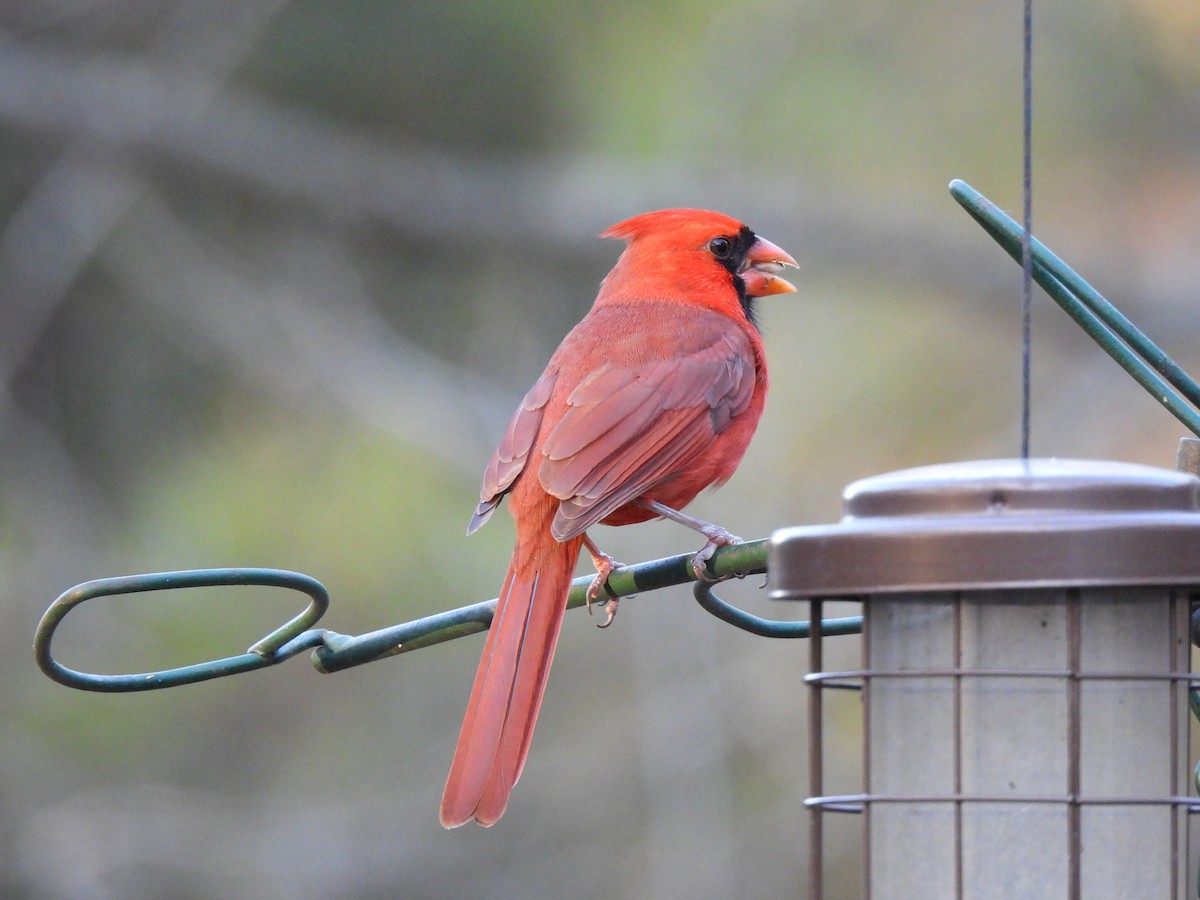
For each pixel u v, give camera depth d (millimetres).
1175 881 4727
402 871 12992
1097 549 4230
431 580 13172
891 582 4344
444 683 13375
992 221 5875
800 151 15570
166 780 12930
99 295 14156
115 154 14422
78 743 12844
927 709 4797
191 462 13828
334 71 14617
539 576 6180
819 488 14703
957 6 15477
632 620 13539
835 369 15398
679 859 13055
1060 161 15742
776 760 13289
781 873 13102
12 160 14320
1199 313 15664
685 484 6996
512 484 6598
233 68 14617
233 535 13180
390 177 14773
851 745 13242
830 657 13375
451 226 15023
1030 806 4711
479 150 15070
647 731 13289
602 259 15312
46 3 14500
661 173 15211
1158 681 4742
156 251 14398
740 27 15227
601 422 6699
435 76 14633
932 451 15289
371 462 13891
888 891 4781
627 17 14828
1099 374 15547
